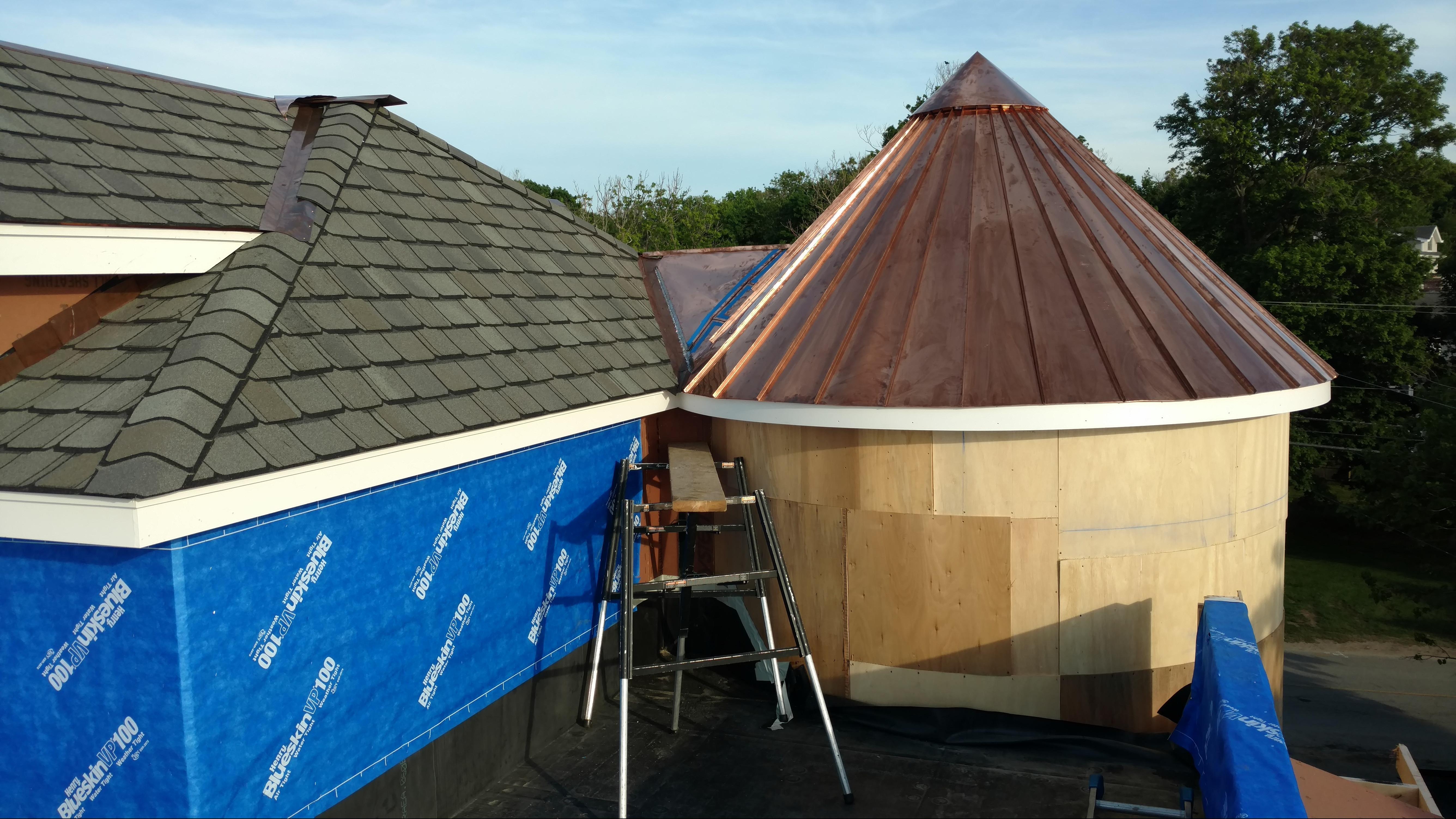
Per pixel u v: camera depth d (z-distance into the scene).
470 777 7.55
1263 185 33.62
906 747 8.54
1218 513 8.75
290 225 7.43
